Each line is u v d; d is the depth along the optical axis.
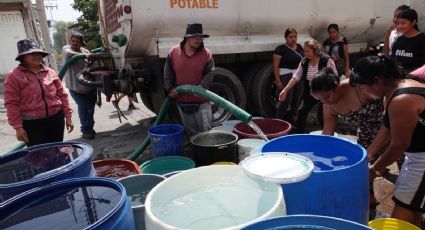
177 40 4.21
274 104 5.23
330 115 2.45
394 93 1.65
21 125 2.89
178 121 4.51
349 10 5.36
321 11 5.09
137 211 1.37
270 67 5.03
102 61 5.14
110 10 4.79
